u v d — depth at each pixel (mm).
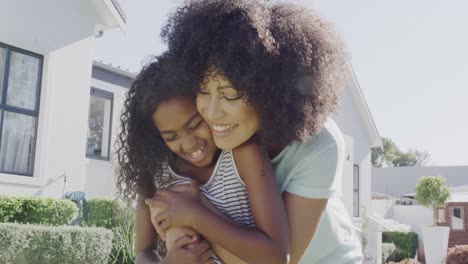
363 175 16109
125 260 7559
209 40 1651
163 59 1864
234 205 1759
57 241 6621
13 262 6219
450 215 25094
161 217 1740
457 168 39625
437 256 17297
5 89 8508
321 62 1708
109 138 11984
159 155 1967
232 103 1639
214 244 1703
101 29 10117
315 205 1716
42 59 9047
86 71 9672
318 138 1770
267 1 1749
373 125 16188
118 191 2172
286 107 1669
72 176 9289
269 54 1632
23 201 7801
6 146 8477
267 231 1617
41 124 8852
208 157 1856
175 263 1657
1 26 8469
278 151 1790
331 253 1869
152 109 1858
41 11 9023
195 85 1699
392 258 20938
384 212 26453
